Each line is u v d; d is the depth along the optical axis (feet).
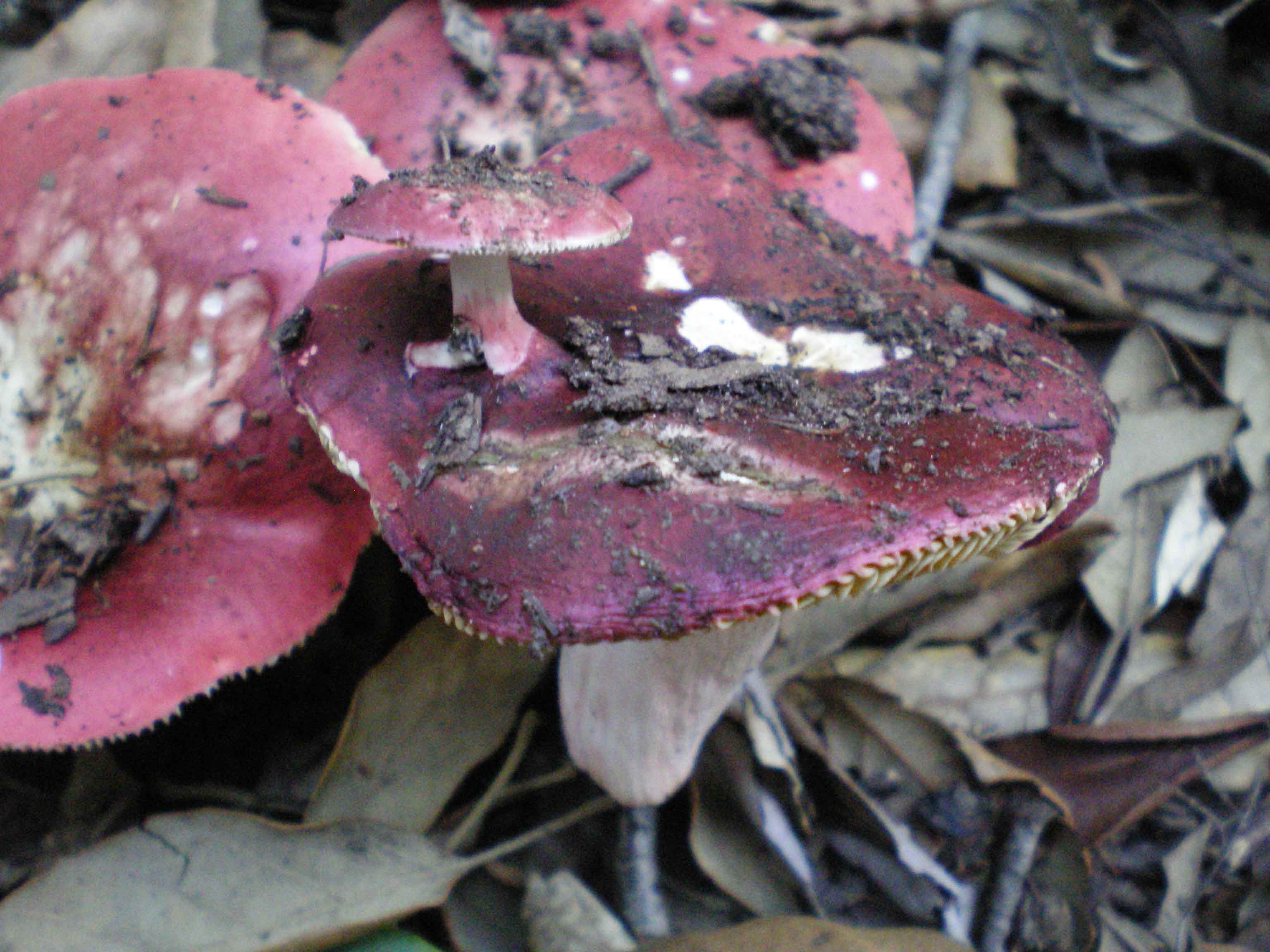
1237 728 0.69
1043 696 0.74
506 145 0.71
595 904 0.66
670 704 0.60
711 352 0.53
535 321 0.53
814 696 0.73
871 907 0.68
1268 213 0.92
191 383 0.63
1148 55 0.93
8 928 0.57
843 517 0.46
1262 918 0.66
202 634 0.59
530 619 0.45
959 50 0.89
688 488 0.47
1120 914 0.67
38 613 0.59
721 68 0.74
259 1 0.83
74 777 0.68
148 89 0.66
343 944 0.60
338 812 0.65
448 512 0.47
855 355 0.54
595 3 0.74
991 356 0.55
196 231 0.63
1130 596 0.74
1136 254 0.88
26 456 0.65
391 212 0.45
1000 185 0.88
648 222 0.59
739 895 0.67
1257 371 0.81
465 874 0.67
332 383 0.50
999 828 0.68
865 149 0.72
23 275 0.65
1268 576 0.75
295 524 0.62
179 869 0.59
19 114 0.67
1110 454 0.55
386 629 0.74
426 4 0.75
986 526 0.46
